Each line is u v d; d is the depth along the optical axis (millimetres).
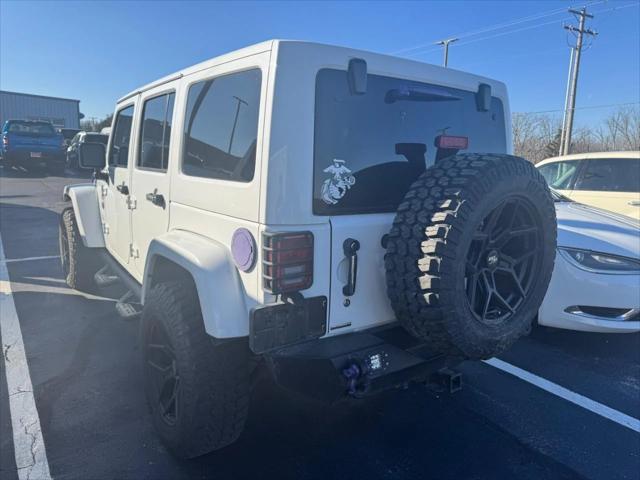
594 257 4094
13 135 19656
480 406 3518
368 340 2410
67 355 4109
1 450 2879
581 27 30891
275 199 2174
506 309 2588
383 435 3145
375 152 2486
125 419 3209
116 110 4445
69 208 5742
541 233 2604
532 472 2828
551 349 4488
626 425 3312
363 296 2424
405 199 2334
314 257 2246
